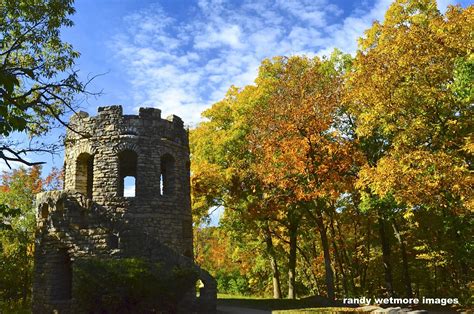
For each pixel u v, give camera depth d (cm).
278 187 2380
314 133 2202
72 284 1928
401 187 1789
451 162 1730
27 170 3195
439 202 1819
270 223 3167
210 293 1878
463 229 2070
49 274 2030
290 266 2953
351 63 2597
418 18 2184
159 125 2350
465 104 1831
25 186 3105
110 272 1614
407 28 2039
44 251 2083
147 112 2339
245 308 2303
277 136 2284
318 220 2362
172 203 2292
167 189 2350
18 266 2719
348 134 2556
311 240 3588
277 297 3156
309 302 2347
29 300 2778
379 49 2066
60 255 2058
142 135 2284
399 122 1966
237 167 2708
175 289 1688
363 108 2092
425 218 2552
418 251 2973
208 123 3045
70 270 2069
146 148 2277
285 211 2625
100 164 2236
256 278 4191
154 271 1758
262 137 2384
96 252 1958
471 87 1631
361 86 2028
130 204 2177
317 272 3572
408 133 1894
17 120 746
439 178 1720
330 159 2184
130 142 2256
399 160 1852
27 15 1580
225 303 2580
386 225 2970
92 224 2005
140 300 1605
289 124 2234
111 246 1948
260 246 3183
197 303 1858
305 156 2181
